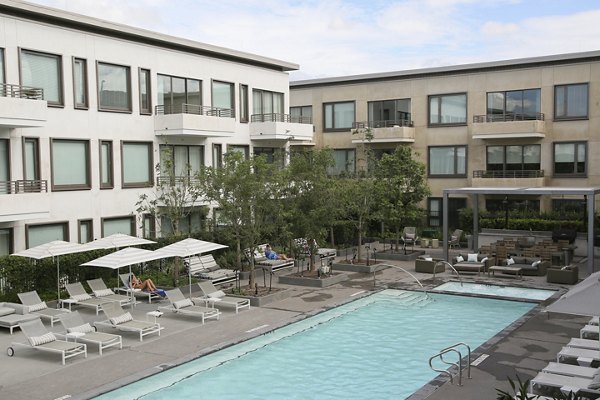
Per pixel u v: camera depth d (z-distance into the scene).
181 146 30.11
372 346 16.11
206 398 12.55
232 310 20.11
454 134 38.53
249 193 21.86
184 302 19.36
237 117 33.38
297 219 24.52
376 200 30.36
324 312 19.77
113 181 26.23
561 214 33.84
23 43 22.58
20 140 22.50
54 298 21.16
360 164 41.66
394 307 20.67
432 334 17.23
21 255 19.23
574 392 10.70
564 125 34.81
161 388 13.05
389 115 41.03
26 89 22.03
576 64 34.28
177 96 29.75
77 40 24.66
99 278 22.72
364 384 13.31
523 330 16.73
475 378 12.93
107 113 26.00
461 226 36.91
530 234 33.25
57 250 19.23
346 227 33.91
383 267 28.55
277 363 14.74
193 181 27.52
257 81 34.88
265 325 17.89
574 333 16.34
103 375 13.59
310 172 24.45
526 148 36.16
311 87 43.94
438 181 39.22
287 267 28.27
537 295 21.94
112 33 26.17
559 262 27.34
